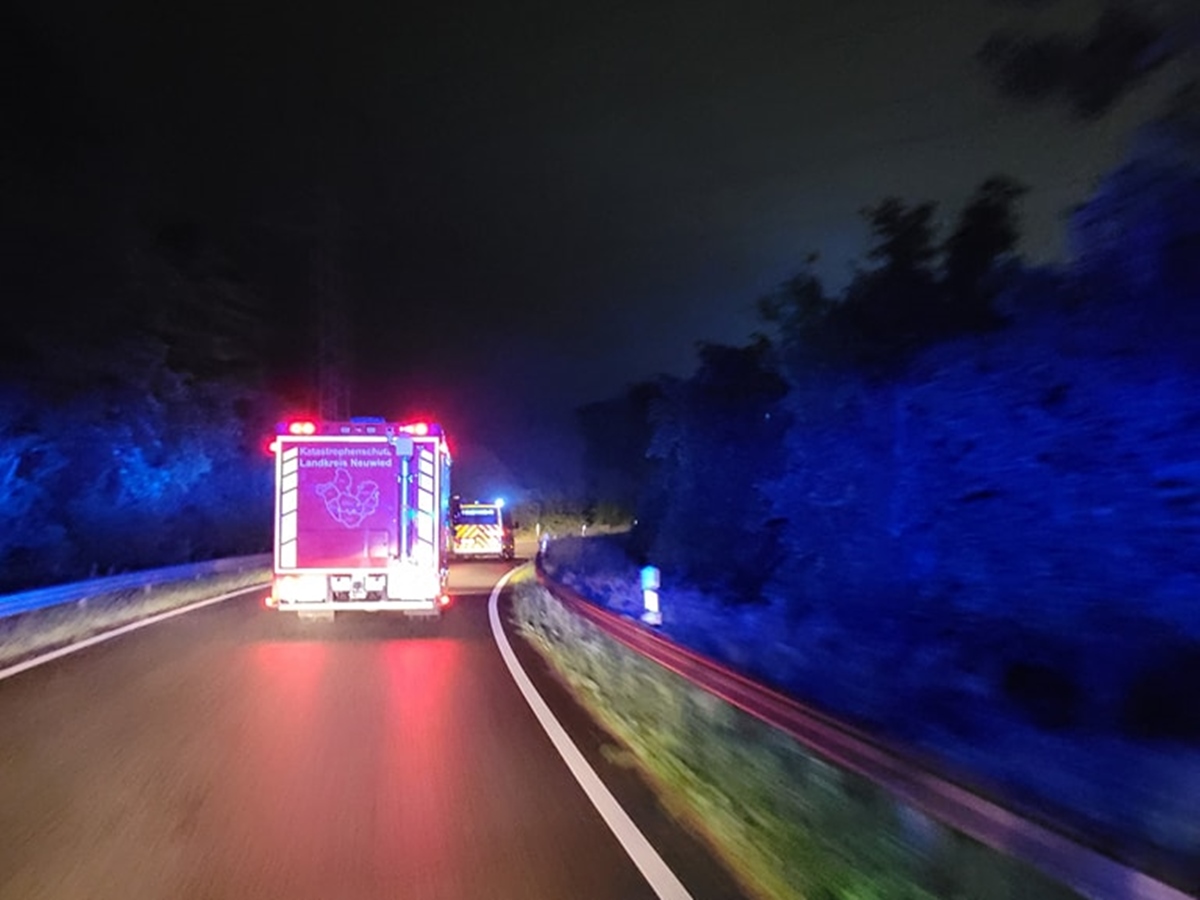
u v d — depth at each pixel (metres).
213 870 6.88
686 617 24.11
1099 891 4.10
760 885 6.55
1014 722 11.73
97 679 14.55
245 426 49.72
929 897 6.04
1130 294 10.25
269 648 17.91
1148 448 10.23
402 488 20.70
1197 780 8.61
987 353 13.48
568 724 11.51
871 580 17.28
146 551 38.44
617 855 7.15
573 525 86.69
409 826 7.80
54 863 7.03
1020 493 12.45
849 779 6.96
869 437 17.77
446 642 18.78
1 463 28.34
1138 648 10.77
